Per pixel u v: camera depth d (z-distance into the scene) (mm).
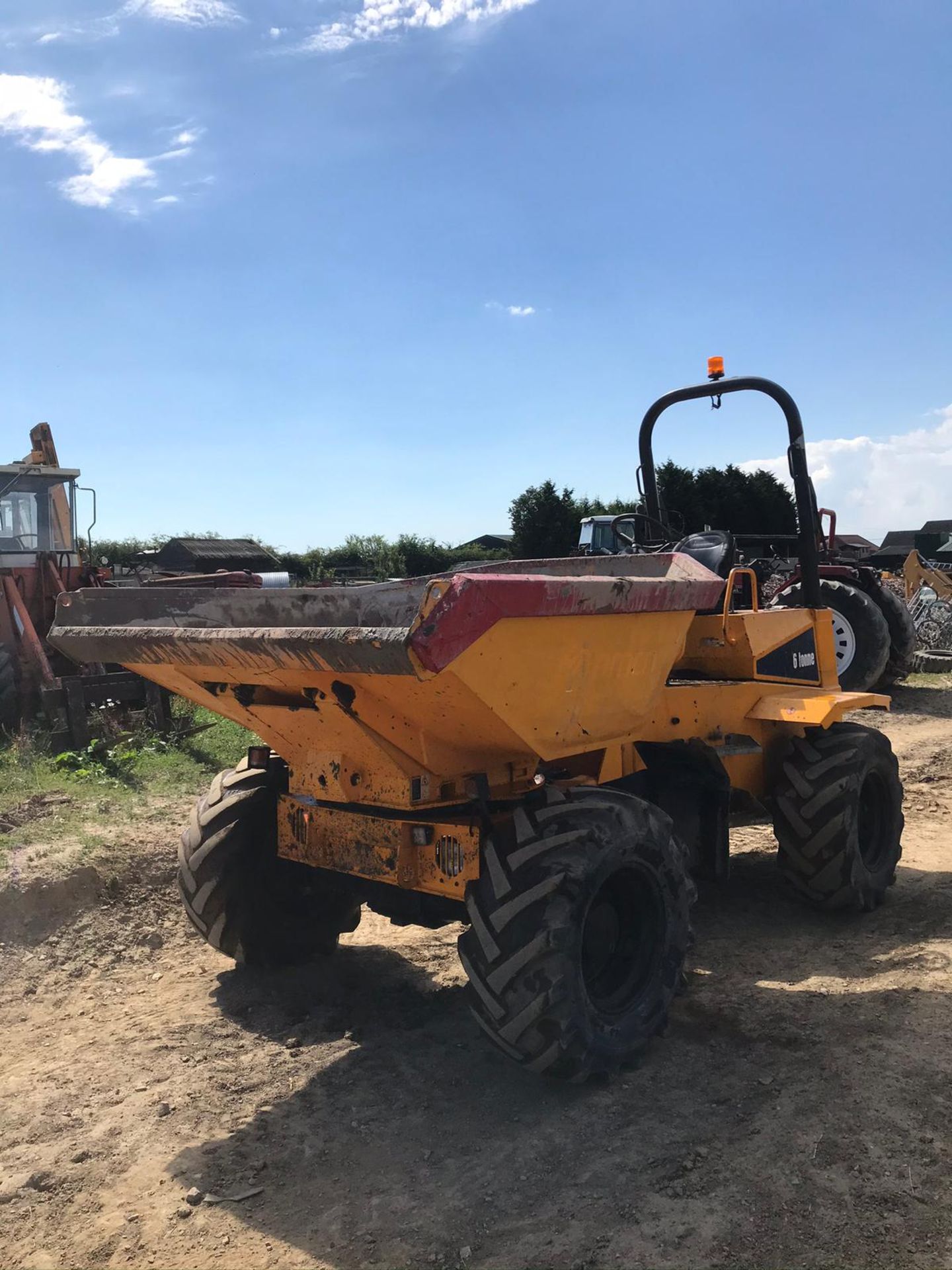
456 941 4902
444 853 3391
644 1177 2840
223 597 3932
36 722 8289
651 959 3570
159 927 4973
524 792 3580
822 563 11258
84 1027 4031
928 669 14227
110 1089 3477
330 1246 2619
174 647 3330
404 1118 3254
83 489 10547
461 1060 3656
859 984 4160
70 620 3850
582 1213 2695
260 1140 3137
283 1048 3773
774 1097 3227
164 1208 2795
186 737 8367
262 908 4230
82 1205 2824
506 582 2812
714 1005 4004
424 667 2633
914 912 5031
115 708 8641
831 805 4824
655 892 3551
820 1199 2682
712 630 4758
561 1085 3404
